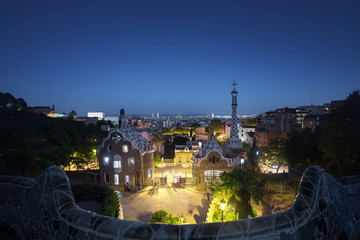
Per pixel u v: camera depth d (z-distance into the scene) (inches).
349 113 1189.1
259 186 901.2
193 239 210.2
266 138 3361.2
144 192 1748.3
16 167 1272.1
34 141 1338.6
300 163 1684.3
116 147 1792.6
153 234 213.8
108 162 1811.0
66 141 1686.8
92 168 2413.9
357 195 349.1
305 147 1598.2
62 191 292.5
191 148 2822.3
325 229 277.0
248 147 2869.1
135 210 1423.5
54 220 272.5
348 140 1028.5
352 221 326.6
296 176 1670.8
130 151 1800.0
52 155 1481.3
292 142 1727.4
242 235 218.8
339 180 351.6
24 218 352.8
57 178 309.7
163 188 1846.7
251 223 229.5
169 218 1003.9
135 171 1847.9
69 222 251.1
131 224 227.0
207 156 1803.6
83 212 257.4
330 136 1185.4
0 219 379.6
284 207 1285.7
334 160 1106.7
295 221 247.1
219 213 1070.4
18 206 373.4
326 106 4387.3
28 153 1294.3
